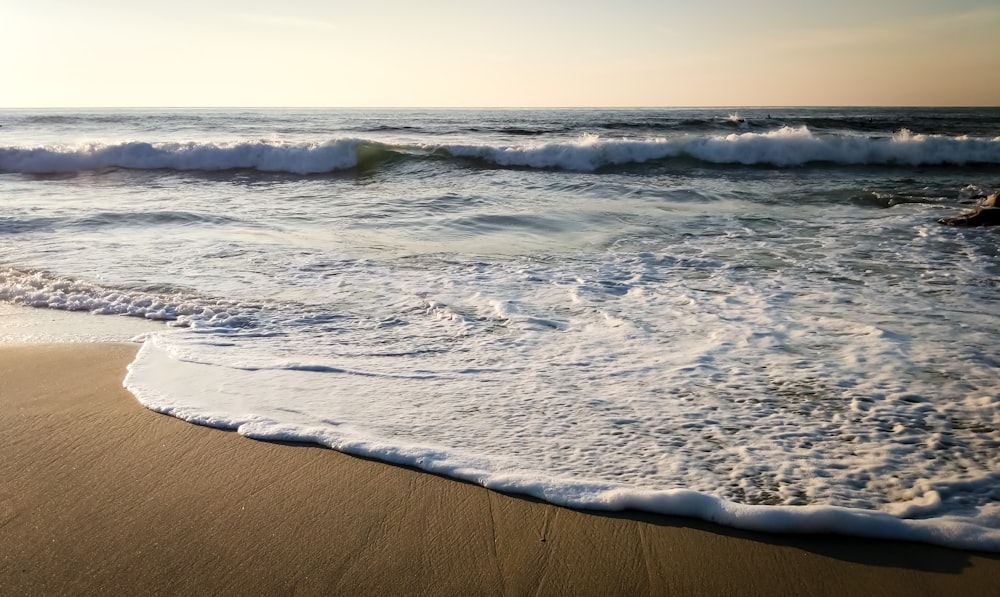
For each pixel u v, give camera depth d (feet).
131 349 15.84
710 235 28.60
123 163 53.72
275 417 11.96
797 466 10.21
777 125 92.27
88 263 23.76
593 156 54.70
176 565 7.98
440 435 11.24
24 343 16.29
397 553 8.24
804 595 7.63
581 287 20.95
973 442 10.94
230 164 53.93
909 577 7.89
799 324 17.12
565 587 7.68
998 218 29.25
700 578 7.87
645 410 12.21
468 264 23.98
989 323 17.06
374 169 53.62
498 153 55.31
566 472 10.03
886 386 13.21
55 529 8.70
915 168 53.67
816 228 29.76
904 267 22.91
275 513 9.07
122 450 10.85
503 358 15.02
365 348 15.74
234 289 20.75
